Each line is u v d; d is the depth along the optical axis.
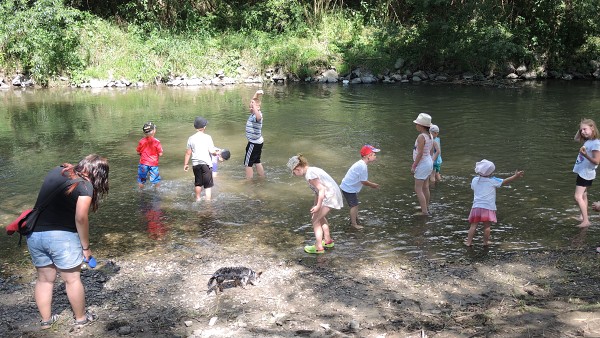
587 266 5.62
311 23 23.14
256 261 5.86
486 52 21.16
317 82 20.84
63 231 4.31
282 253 6.06
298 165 5.91
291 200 7.76
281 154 10.27
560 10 22.06
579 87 19.11
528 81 20.86
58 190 4.27
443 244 6.28
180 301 5.01
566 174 8.88
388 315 4.72
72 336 4.42
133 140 11.38
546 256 5.90
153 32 21.77
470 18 21.88
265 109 14.99
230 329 4.52
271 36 22.61
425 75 21.38
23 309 4.88
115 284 5.33
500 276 5.46
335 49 21.78
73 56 19.58
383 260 5.88
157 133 12.02
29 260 5.91
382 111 14.68
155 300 5.02
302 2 24.06
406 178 8.74
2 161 9.79
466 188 8.26
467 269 5.62
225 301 5.00
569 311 4.54
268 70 21.16
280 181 8.62
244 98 16.94
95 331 4.50
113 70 19.83
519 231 6.61
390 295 5.09
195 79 20.25
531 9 22.56
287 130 12.34
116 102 16.19
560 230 6.62
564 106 15.20
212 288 5.17
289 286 5.29
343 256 5.98
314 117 13.86
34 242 4.29
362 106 15.48
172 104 15.83
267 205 7.57
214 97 17.12
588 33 22.36
